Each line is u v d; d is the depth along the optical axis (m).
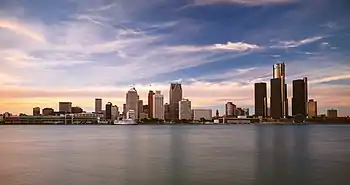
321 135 114.38
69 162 40.69
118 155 48.66
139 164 38.56
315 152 52.81
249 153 51.38
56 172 33.03
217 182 28.11
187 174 31.69
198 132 152.25
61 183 27.92
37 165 38.06
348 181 28.52
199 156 47.19
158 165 37.59
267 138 95.31
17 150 58.00
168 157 45.78
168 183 27.73
